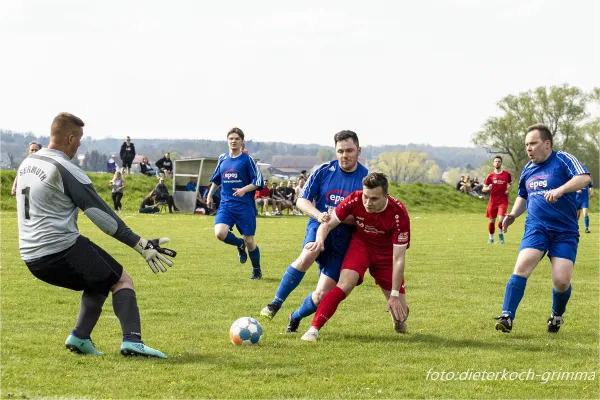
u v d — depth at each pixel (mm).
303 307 8555
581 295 11805
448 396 5996
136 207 42469
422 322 9305
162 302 10594
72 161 6938
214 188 14023
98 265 6980
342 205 8281
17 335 8016
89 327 7141
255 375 6520
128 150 46938
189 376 6430
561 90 85625
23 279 12609
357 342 8023
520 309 10391
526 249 8727
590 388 6281
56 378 6285
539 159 8906
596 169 86562
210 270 14547
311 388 6117
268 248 19781
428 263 16391
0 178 41812
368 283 12789
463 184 56375
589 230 28953
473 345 7953
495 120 86625
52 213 6809
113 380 6250
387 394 6000
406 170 143875
